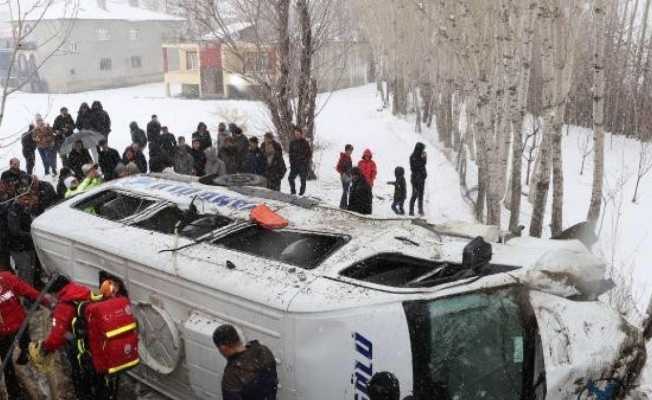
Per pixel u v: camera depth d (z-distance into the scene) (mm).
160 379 5359
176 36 39000
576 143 25781
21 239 7125
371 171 12680
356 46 39062
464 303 4117
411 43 30078
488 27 14516
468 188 16781
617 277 8250
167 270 4996
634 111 27922
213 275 4699
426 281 4426
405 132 25828
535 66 26500
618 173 20203
